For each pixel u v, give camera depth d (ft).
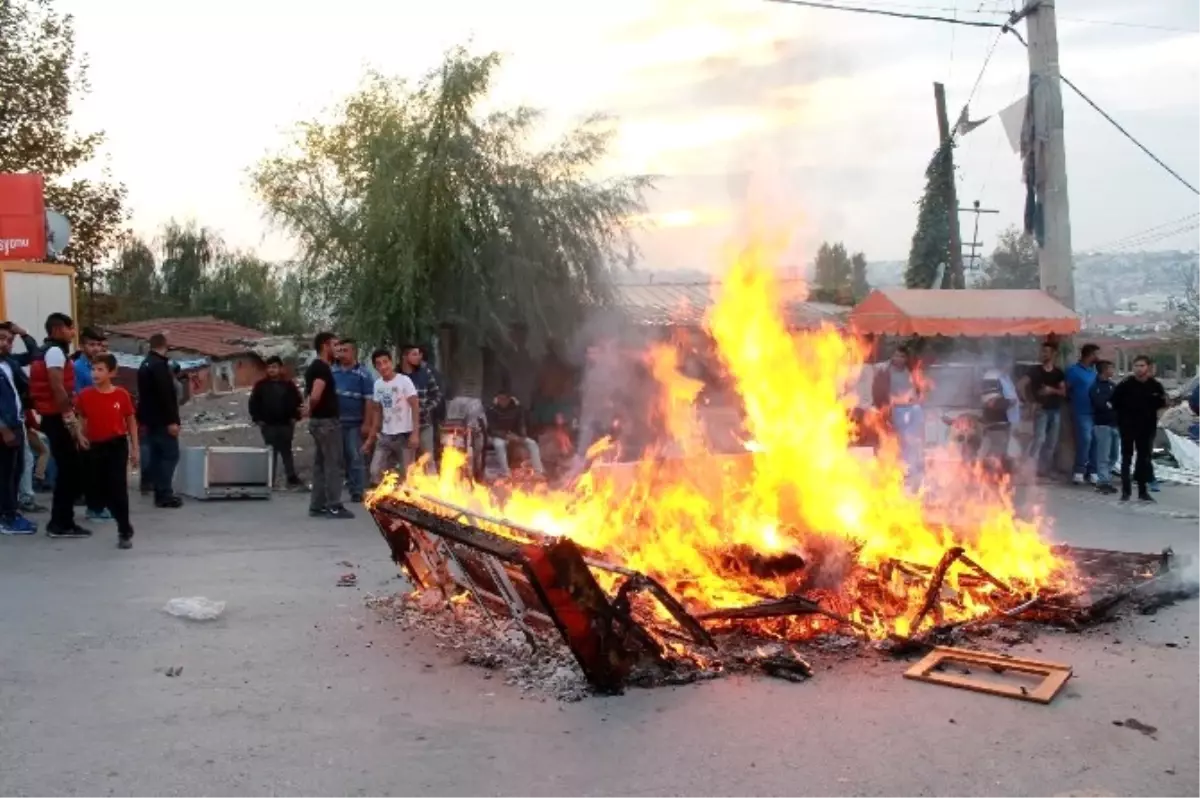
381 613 21.29
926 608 19.26
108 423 28.09
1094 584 21.83
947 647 18.37
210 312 190.60
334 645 18.86
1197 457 53.57
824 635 18.81
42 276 48.11
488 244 49.62
